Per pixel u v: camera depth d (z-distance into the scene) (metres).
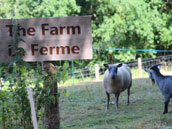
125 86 10.31
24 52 5.05
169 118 7.81
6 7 20.97
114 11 21.44
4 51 5.11
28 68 5.22
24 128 4.96
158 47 24.66
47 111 5.28
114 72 9.34
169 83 8.59
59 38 5.11
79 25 5.09
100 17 21.25
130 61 21.72
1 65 5.57
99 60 21.88
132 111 9.33
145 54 22.38
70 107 10.49
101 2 20.80
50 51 5.12
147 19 20.45
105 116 8.86
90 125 7.74
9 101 5.07
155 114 8.50
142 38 21.14
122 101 11.34
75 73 21.30
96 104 10.96
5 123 5.07
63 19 5.09
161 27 21.03
